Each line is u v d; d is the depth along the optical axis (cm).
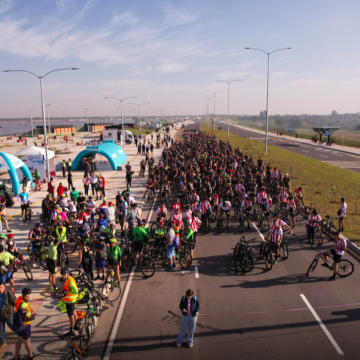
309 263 1216
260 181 2286
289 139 7762
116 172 3400
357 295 983
